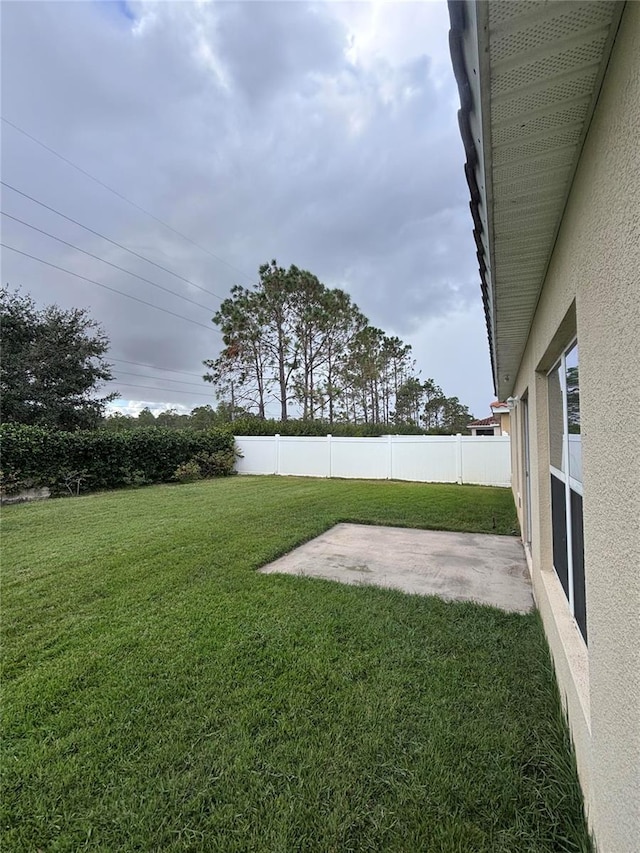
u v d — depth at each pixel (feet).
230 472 53.36
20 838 5.17
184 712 7.44
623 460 3.58
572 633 7.14
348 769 6.09
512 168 4.76
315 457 50.85
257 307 71.41
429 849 4.89
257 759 6.31
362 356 81.97
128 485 40.86
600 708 4.34
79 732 6.99
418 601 12.13
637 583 3.31
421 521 23.44
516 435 24.71
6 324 51.83
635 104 2.99
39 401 53.83
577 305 5.04
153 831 5.23
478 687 7.97
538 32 3.05
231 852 4.95
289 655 9.28
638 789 3.31
